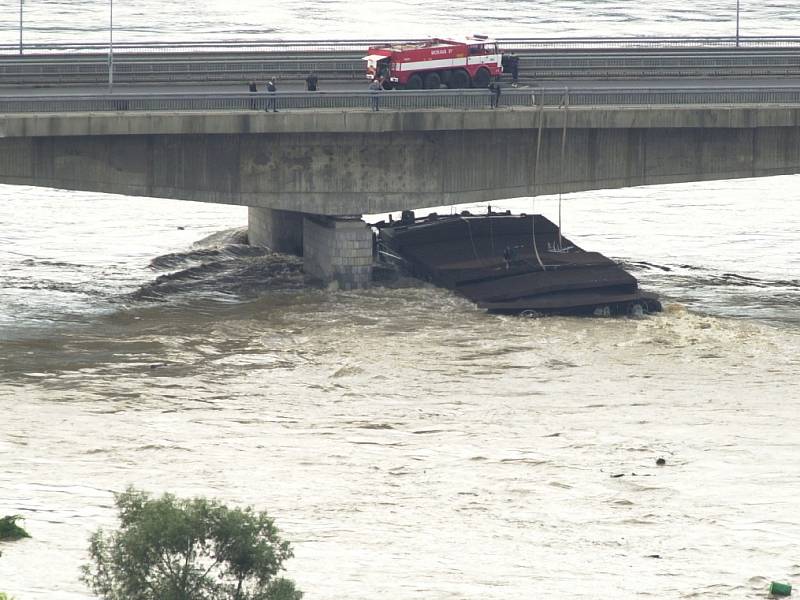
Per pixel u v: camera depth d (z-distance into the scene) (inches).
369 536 6860.2
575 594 6186.0
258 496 7386.8
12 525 6678.2
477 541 6845.5
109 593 5506.9
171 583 5418.3
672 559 6668.3
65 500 7234.3
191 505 5625.0
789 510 7313.0
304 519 7081.7
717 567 6574.8
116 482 7554.1
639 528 7062.0
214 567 5787.4
